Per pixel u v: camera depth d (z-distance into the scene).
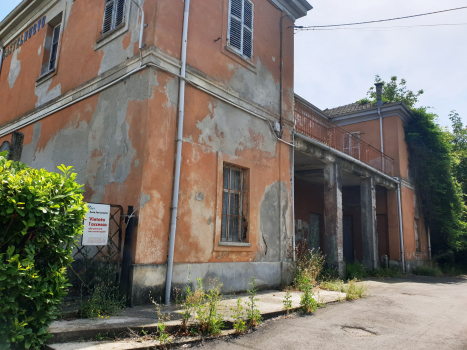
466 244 18.78
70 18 9.15
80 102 8.00
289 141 9.73
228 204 7.78
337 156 12.04
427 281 12.91
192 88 7.05
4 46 12.48
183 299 6.17
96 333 4.15
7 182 3.56
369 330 5.20
